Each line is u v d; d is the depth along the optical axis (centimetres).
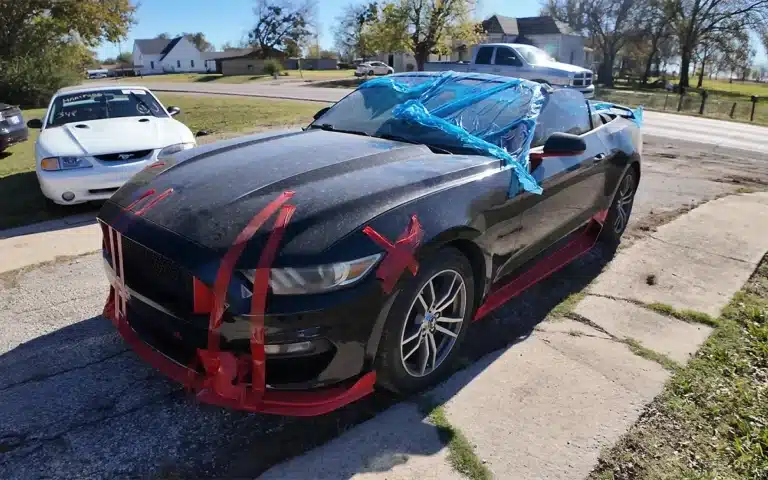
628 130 489
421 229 255
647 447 249
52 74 2656
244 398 231
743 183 767
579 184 398
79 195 577
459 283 290
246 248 229
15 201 649
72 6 2997
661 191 705
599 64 5728
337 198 254
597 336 344
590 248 445
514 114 362
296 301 224
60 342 329
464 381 295
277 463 236
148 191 287
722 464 239
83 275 429
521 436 254
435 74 423
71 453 240
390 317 248
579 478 230
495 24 5431
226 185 276
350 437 252
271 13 8119
